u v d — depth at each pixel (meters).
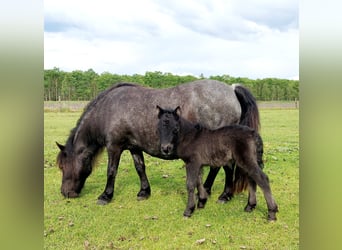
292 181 6.56
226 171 5.56
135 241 4.32
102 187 6.72
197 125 4.99
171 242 4.27
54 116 17.67
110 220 4.99
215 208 5.33
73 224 4.84
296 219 4.80
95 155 6.25
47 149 9.74
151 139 5.41
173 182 6.83
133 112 5.49
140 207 5.49
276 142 10.86
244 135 4.68
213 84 5.50
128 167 8.09
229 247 4.09
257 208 5.29
